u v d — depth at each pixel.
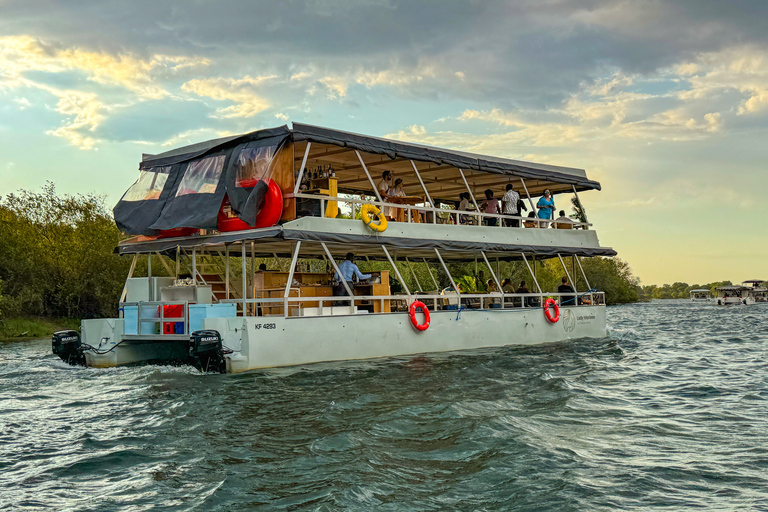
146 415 10.25
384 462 7.53
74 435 9.14
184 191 16.05
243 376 13.43
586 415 10.12
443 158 18.02
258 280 17.25
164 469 7.43
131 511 6.19
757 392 12.30
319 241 15.16
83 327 16.44
